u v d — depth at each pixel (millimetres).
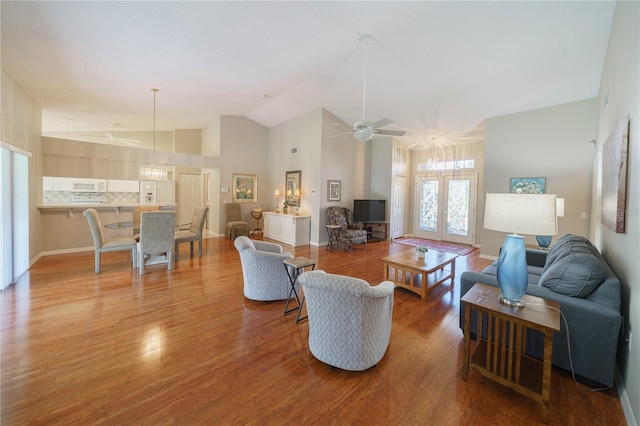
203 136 8797
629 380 1702
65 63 3555
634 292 1740
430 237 8195
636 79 1889
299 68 4488
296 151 7367
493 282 2402
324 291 1952
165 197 8398
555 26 3133
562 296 2041
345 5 2930
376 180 8008
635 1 2023
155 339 2449
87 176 5887
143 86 4664
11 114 3768
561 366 2008
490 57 3805
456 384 1945
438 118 5852
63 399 1727
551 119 4871
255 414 1652
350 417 1644
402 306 3320
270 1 2768
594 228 4141
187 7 2721
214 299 3350
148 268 4539
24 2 2408
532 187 5062
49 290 3500
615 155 2252
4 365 2045
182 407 1692
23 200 4070
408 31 3459
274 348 2352
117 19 2771
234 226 7109
